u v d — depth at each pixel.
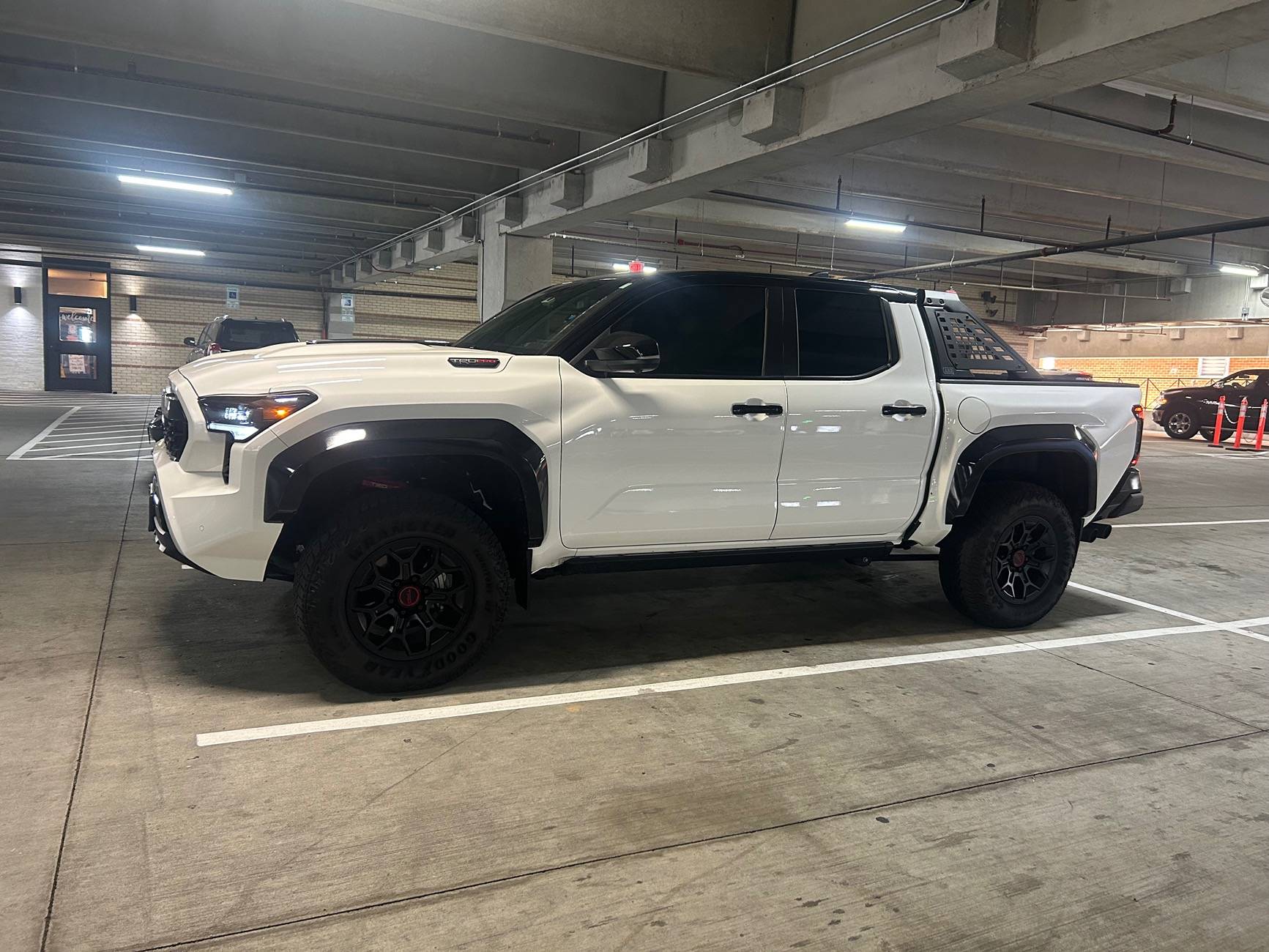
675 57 7.34
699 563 3.81
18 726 2.95
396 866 2.24
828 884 2.24
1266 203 14.96
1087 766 3.00
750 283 3.85
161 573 4.99
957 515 4.17
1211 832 2.59
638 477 3.52
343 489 3.39
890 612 4.85
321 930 1.98
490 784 2.69
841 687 3.65
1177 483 11.76
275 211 15.91
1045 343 32.19
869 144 7.96
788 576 5.61
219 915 2.02
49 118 10.45
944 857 2.39
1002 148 12.54
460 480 3.60
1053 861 2.39
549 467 3.35
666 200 10.91
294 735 2.97
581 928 2.02
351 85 8.13
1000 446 4.21
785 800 2.67
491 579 3.40
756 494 3.74
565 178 11.67
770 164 8.88
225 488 3.04
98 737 2.90
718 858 2.34
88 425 13.74
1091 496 4.56
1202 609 5.29
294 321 25.25
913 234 17.86
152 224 17.52
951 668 3.96
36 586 4.63
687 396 3.57
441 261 18.09
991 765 2.97
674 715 3.29
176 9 7.33
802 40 7.79
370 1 6.21
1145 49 5.59
